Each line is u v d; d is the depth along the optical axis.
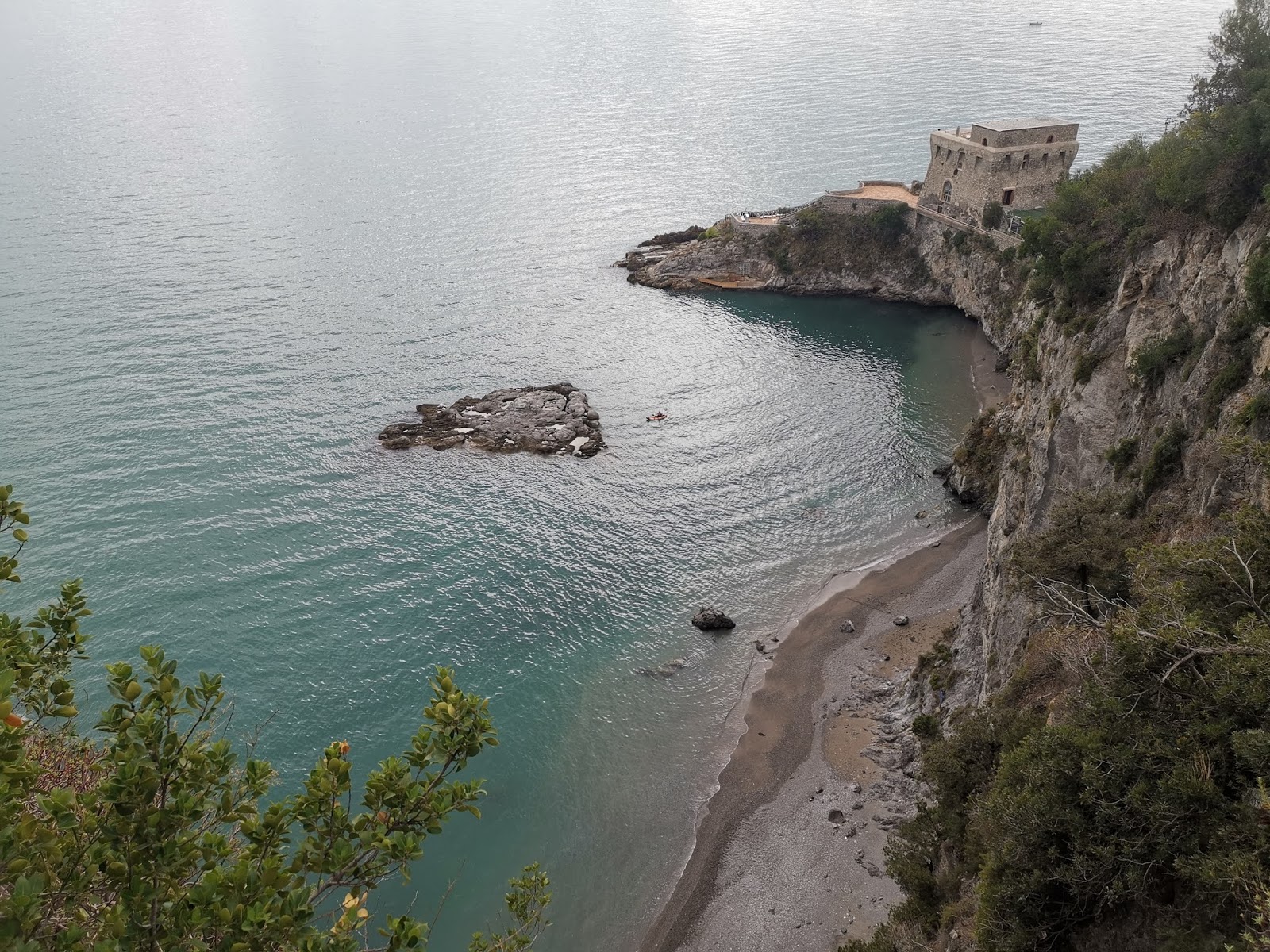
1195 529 35.28
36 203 144.12
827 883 44.16
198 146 182.38
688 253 133.25
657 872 45.97
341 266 127.56
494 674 58.81
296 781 50.06
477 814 15.78
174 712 14.75
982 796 35.34
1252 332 38.84
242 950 12.45
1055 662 37.19
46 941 12.73
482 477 81.62
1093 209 66.06
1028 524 53.47
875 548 72.81
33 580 62.59
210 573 65.25
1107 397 50.34
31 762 16.42
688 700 57.44
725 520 76.56
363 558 68.94
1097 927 25.03
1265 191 41.50
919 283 125.06
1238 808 22.61
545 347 109.62
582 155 181.50
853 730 53.97
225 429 84.31
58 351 95.81
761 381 103.00
